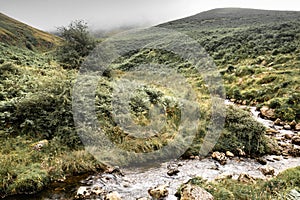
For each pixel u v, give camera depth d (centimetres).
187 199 474
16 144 727
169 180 621
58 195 545
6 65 1330
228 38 3528
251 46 3033
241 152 802
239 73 2284
